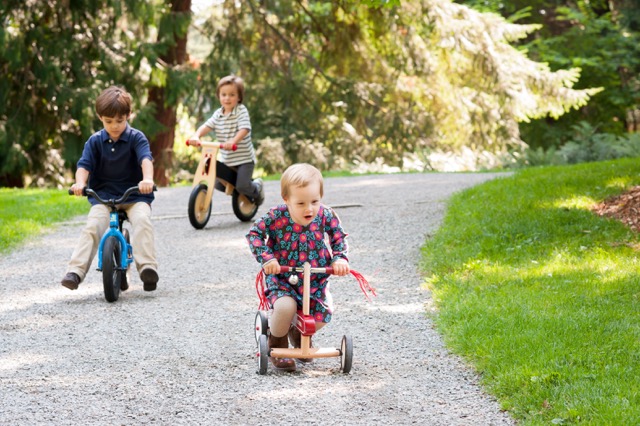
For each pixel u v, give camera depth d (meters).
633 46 34.09
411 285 8.11
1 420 4.91
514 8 34.41
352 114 28.67
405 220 11.47
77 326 6.91
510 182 12.72
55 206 13.87
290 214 5.62
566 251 8.52
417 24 27.69
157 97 26.16
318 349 5.70
